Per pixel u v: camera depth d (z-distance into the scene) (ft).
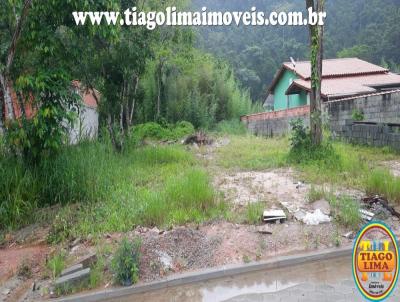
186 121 65.00
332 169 23.82
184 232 13.80
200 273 11.66
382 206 15.80
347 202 15.80
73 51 20.24
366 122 35.12
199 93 71.87
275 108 77.05
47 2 17.25
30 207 16.79
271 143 40.32
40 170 18.34
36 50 18.47
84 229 14.65
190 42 51.96
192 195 16.84
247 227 14.64
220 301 10.52
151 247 12.82
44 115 16.44
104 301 10.75
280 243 13.42
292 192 18.93
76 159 20.04
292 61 62.75
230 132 62.75
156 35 33.65
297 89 59.57
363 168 23.31
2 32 19.34
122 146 31.07
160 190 18.48
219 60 86.12
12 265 12.77
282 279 11.58
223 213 15.84
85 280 11.27
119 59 27.78
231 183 21.50
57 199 18.20
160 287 11.23
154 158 29.43
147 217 15.31
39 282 11.58
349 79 54.90
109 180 20.24
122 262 11.43
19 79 16.61
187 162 29.07
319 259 12.58
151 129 53.52
